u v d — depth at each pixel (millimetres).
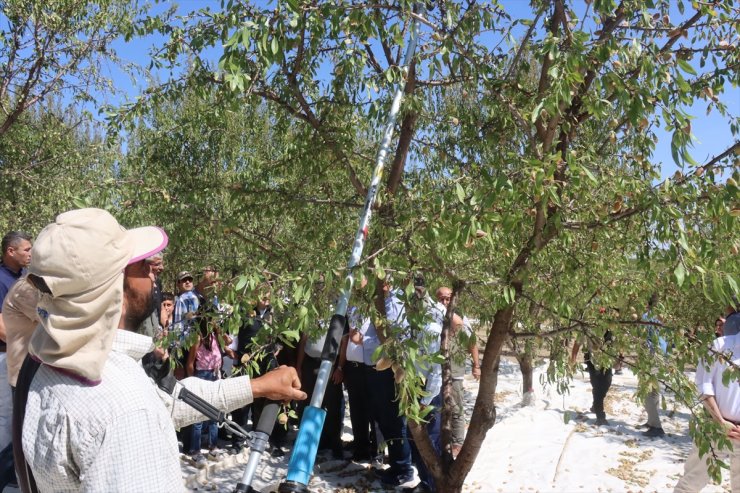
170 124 5070
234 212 4316
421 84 4004
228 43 2852
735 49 3406
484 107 4133
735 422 4594
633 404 10414
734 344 4566
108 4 9203
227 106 4066
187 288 6602
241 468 6863
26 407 1565
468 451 4336
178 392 2119
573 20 3568
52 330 1494
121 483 1434
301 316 2918
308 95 4410
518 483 6695
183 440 6789
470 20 3607
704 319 3777
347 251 4184
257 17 3193
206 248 4484
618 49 2922
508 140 4102
